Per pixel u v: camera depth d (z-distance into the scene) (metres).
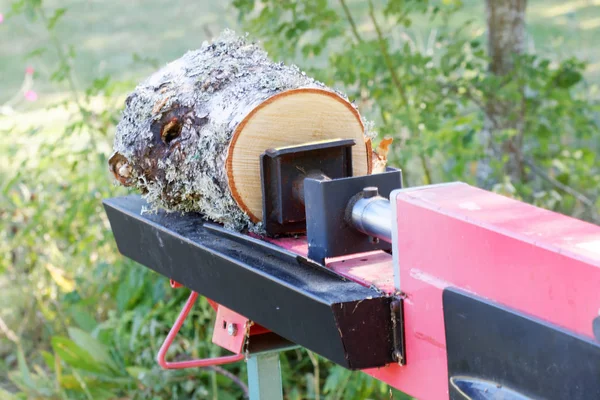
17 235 3.67
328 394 2.92
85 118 3.36
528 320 1.06
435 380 1.24
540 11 7.49
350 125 1.78
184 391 2.91
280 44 3.37
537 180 4.20
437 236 1.21
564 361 1.02
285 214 1.66
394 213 1.29
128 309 3.25
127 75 7.01
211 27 8.12
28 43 8.07
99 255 3.67
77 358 3.04
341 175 1.69
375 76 3.40
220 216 1.76
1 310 3.76
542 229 1.11
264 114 1.69
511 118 3.57
